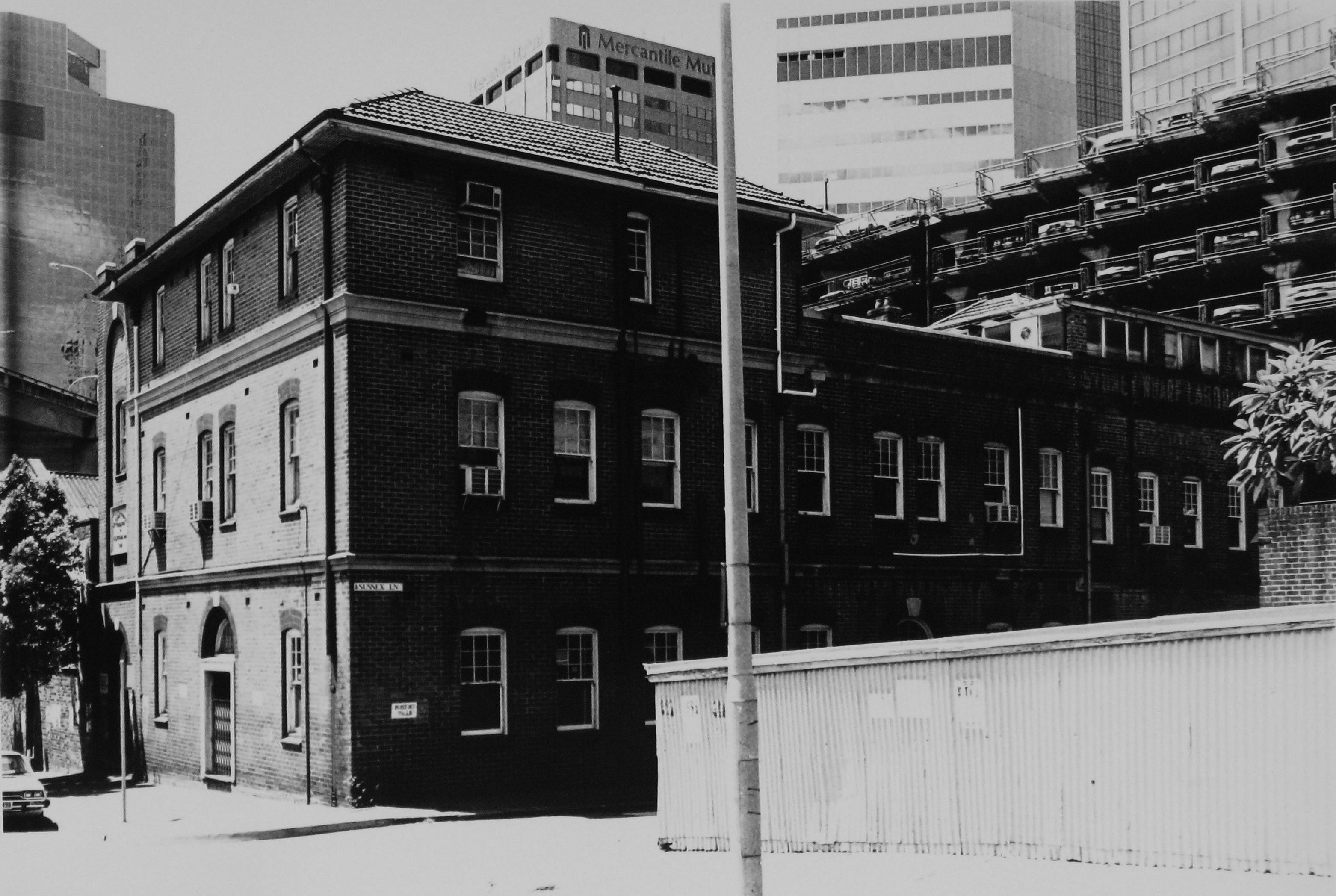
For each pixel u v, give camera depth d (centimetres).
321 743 2395
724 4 1280
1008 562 3331
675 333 2791
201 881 1541
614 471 2691
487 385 2528
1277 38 7888
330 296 2427
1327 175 5581
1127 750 1371
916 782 1569
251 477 2714
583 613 2614
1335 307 5350
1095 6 12719
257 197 2702
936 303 7106
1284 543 1947
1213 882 1224
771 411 2938
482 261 2555
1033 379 3453
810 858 1608
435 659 2414
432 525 2438
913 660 1576
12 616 3541
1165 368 3775
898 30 10056
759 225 2964
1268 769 1263
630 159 2906
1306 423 1995
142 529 3272
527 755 2511
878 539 3098
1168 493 3738
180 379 3052
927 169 9925
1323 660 1234
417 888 1513
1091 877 1305
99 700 3547
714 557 2809
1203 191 5841
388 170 2452
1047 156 10075
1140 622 1363
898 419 3167
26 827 2327
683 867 1606
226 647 2862
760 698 1742
